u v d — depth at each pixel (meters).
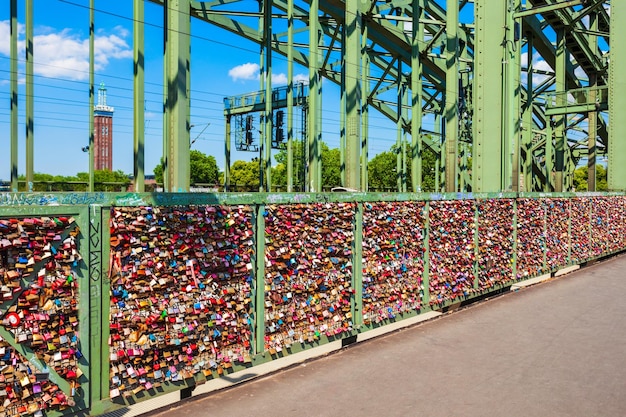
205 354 5.22
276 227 5.99
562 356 6.58
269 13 22.14
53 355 4.05
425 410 4.94
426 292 8.47
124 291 4.53
